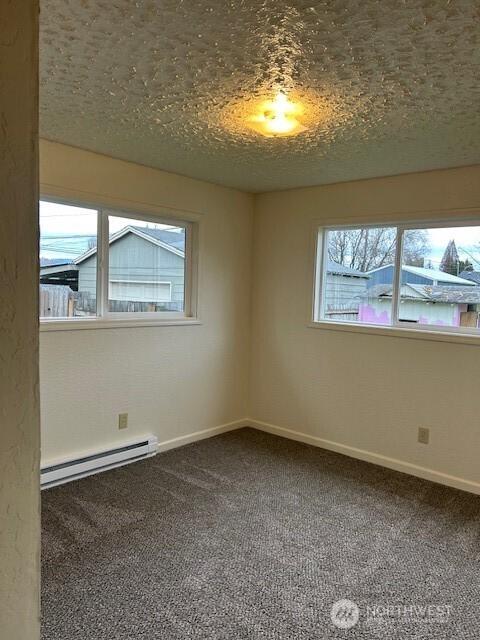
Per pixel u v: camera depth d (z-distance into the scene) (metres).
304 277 3.95
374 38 1.56
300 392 4.03
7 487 0.57
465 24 1.46
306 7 1.38
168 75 1.88
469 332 3.18
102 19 1.47
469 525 2.62
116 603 1.91
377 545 2.40
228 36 1.57
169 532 2.47
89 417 3.21
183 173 3.53
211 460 3.53
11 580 0.58
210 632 1.77
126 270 3.44
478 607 1.95
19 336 0.57
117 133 2.63
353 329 3.66
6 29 0.53
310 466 3.46
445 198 3.15
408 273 3.46
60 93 2.08
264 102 2.14
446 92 1.98
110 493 2.92
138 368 3.49
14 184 0.55
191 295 3.90
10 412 0.56
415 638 1.77
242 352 4.34
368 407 3.61
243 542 2.39
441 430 3.24
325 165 3.17
